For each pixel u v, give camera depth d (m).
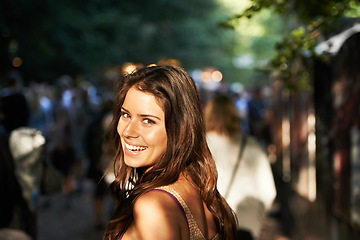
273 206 8.69
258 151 4.20
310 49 4.08
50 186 4.50
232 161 4.09
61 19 22.55
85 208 8.97
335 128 4.45
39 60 22.14
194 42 33.41
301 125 5.86
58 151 9.20
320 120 4.93
